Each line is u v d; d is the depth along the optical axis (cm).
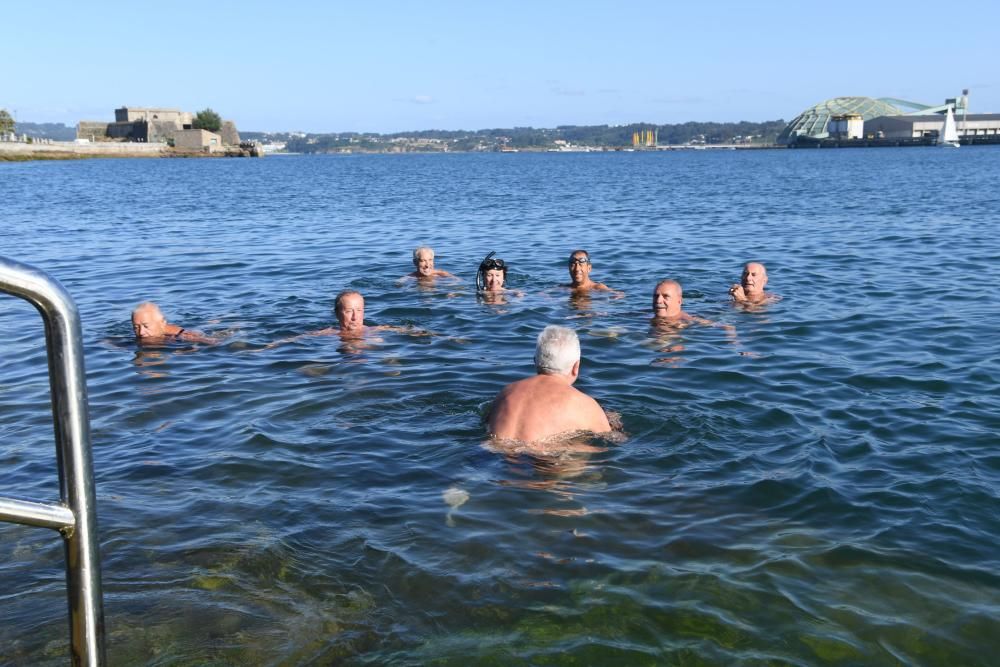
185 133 14688
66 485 186
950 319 966
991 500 484
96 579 193
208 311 1082
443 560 416
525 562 414
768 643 348
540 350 605
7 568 406
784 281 1267
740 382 730
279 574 403
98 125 15475
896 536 440
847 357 812
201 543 433
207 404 677
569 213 2731
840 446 573
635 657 340
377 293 1198
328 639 352
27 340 899
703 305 1086
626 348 856
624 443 576
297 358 822
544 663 336
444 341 891
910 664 335
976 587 390
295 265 1520
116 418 643
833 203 2939
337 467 538
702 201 3225
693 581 395
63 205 3234
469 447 568
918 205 2752
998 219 2198
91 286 1306
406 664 335
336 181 5734
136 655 338
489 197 3722
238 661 336
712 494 493
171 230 2233
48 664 330
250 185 5081
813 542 433
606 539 437
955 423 617
